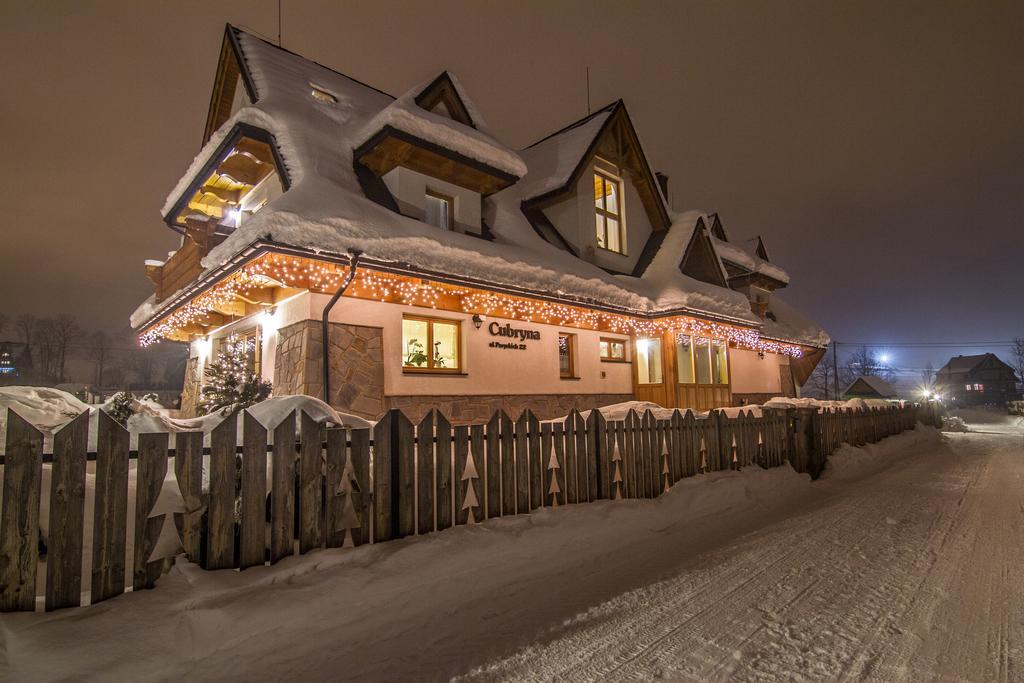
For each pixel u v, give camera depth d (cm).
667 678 286
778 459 929
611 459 655
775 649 317
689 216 1803
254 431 395
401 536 460
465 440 518
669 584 427
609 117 1678
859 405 1512
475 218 1311
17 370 6119
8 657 270
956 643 324
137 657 290
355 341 954
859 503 735
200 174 1288
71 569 323
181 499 375
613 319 1438
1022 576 443
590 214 1634
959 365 8562
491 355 1177
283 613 342
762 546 530
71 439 330
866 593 407
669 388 1495
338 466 431
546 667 299
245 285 953
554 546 504
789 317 2422
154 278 1412
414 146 1131
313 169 1034
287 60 1427
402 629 348
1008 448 1544
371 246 893
